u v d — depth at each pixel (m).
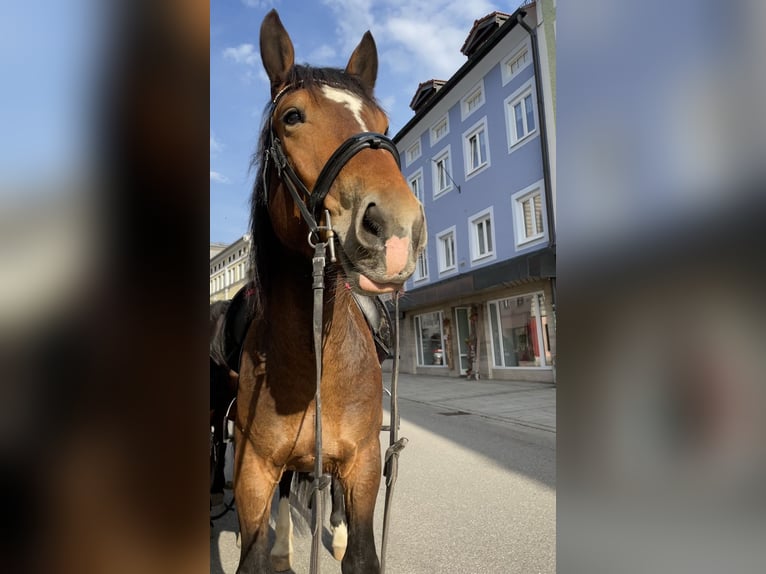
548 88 12.01
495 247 14.09
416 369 18.03
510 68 13.45
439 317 16.80
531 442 5.99
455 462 5.18
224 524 3.73
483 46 13.66
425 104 16.80
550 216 11.91
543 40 12.16
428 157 17.45
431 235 17.33
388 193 1.25
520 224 13.29
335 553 3.08
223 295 28.84
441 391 11.75
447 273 16.42
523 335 12.84
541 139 12.12
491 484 4.39
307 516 2.68
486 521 3.55
